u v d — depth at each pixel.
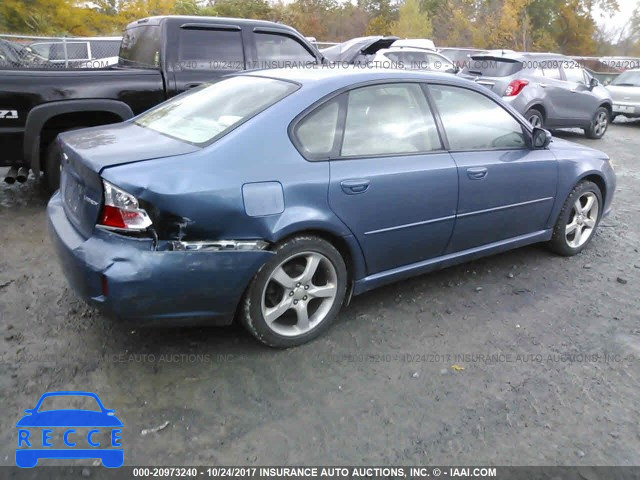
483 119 4.14
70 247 2.93
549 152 4.53
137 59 6.71
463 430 2.74
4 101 5.17
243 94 3.56
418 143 3.73
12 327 3.44
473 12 39.28
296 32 7.17
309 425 2.73
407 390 3.02
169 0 30.39
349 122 3.43
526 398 3.00
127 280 2.73
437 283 4.34
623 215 6.44
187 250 2.83
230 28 6.61
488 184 4.02
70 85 5.47
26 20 25.70
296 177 3.12
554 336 3.63
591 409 2.93
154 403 2.83
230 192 2.90
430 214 3.73
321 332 3.47
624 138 12.80
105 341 3.34
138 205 2.73
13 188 6.34
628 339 3.64
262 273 3.08
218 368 3.13
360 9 40.16
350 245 3.41
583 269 4.75
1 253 4.55
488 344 3.50
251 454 2.54
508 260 4.87
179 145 3.10
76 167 3.07
